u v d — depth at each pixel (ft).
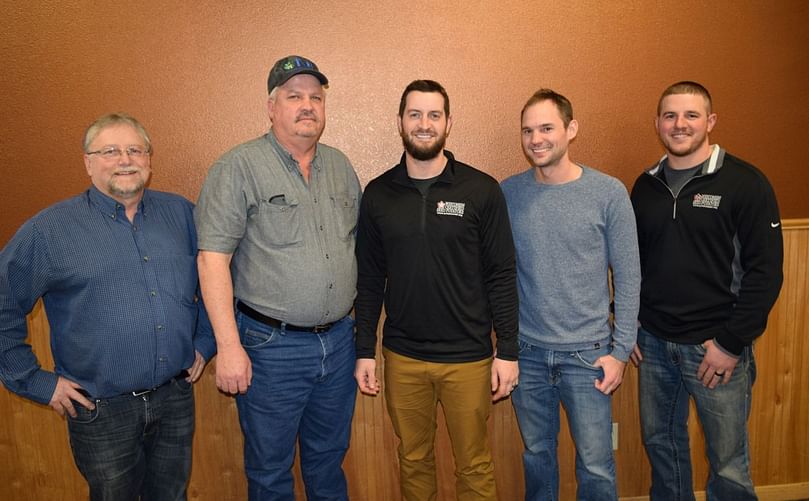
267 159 5.97
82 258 5.20
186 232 5.98
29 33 6.86
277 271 5.91
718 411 6.46
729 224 6.18
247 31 7.11
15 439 7.50
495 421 8.07
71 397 5.29
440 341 6.21
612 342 6.47
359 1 7.22
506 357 6.15
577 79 7.59
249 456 6.43
